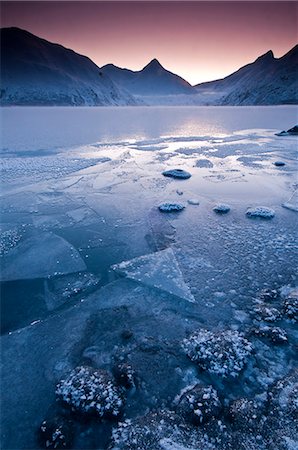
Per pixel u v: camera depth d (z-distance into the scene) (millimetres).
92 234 5938
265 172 10672
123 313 3656
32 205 7555
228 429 2254
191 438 2188
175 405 2467
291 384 2596
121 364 2873
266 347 3061
